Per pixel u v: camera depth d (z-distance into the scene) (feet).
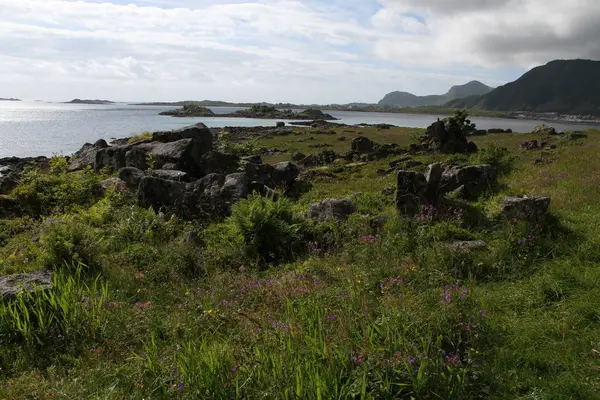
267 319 19.47
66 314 19.75
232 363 15.42
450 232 30.40
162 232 38.63
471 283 22.85
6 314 19.72
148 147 67.36
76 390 15.21
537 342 17.39
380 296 21.74
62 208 52.24
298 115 559.79
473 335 17.31
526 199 32.09
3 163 119.24
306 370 14.02
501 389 14.65
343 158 109.50
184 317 20.84
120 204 48.49
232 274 27.99
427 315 18.31
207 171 63.46
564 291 21.47
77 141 199.72
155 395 14.69
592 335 17.42
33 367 17.42
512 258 25.43
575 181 47.09
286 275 26.78
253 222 32.32
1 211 51.31
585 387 14.29
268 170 65.98
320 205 39.96
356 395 13.64
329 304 20.49
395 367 14.56
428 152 109.81
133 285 26.61
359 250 29.30
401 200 35.99
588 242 26.89
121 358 17.90
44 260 28.55
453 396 13.92
